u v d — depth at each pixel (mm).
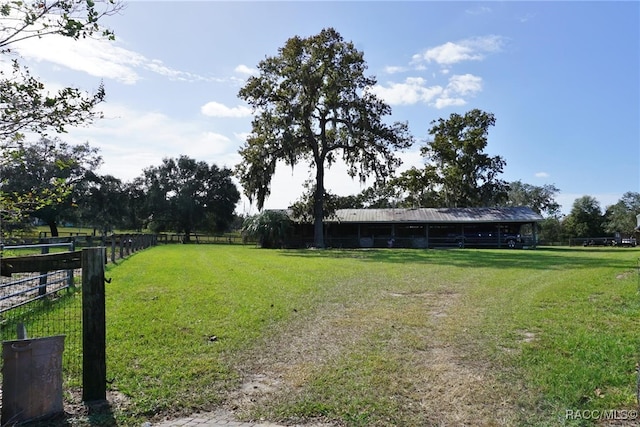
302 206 40344
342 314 7758
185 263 18141
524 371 4723
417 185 49656
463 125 49000
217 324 6844
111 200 53594
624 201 78562
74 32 4094
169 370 4801
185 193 60500
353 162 39281
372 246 43156
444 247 41875
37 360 3602
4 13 3969
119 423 3631
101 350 4043
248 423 3670
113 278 12281
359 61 36219
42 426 3525
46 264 4293
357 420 3695
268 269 15734
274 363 5148
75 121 4844
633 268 14922
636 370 4559
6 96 4438
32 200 5109
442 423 3629
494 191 48906
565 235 68688
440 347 5730
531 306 8281
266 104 35781
